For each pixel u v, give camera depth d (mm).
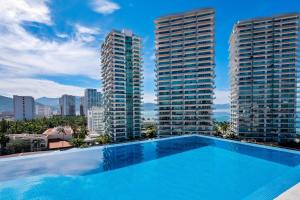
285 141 61500
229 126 87062
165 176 13031
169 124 68312
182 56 68250
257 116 65062
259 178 12180
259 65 65938
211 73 64812
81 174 13305
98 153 17469
